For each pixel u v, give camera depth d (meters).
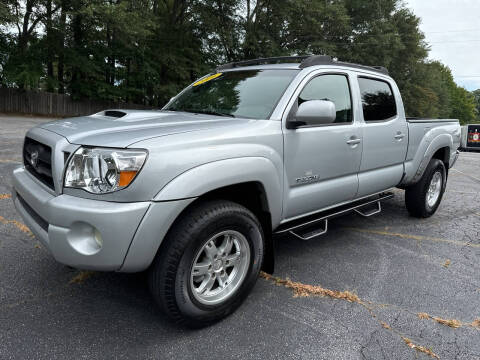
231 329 2.51
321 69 3.38
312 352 2.31
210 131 2.49
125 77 29.42
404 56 38.00
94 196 2.14
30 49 24.69
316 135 3.15
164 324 2.53
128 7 23.44
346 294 2.99
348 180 3.62
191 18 29.64
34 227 2.44
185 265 2.29
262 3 29.14
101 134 2.35
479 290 3.20
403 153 4.40
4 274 3.09
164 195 2.16
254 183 2.69
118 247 2.10
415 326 2.63
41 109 26.25
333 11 29.42
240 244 2.63
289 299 2.92
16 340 2.30
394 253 3.95
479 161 14.16
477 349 2.42
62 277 3.10
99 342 2.32
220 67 4.12
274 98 3.05
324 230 3.46
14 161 7.27
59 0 22.59
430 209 5.16
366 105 3.88
